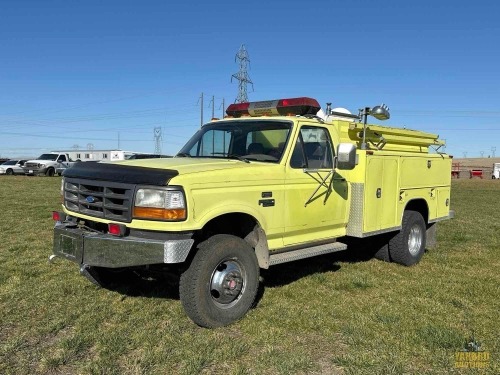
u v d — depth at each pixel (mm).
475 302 5305
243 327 4426
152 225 4109
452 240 9328
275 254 5176
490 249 8422
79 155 53312
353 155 5191
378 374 3531
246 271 4598
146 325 4398
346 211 5957
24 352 3783
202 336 4180
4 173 36969
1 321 4402
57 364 3576
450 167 8250
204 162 4859
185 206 4098
